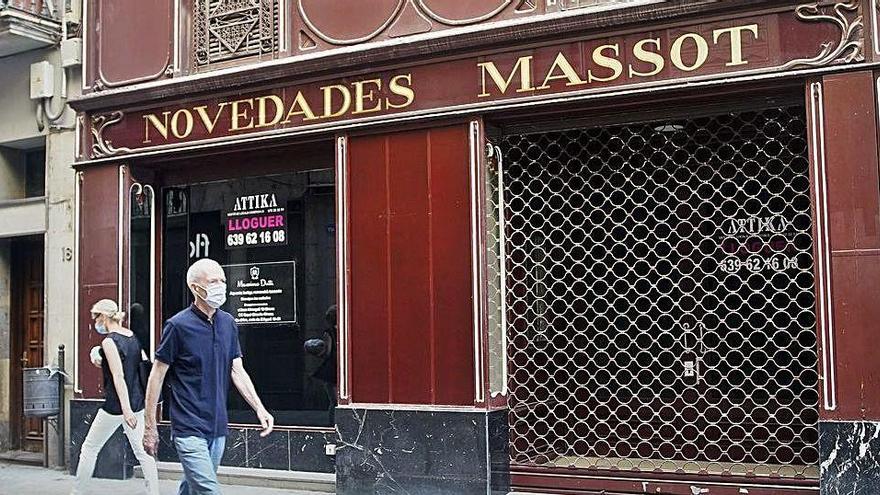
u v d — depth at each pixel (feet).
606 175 26.20
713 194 25.12
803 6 22.13
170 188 32.14
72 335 33.27
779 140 24.00
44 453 33.86
